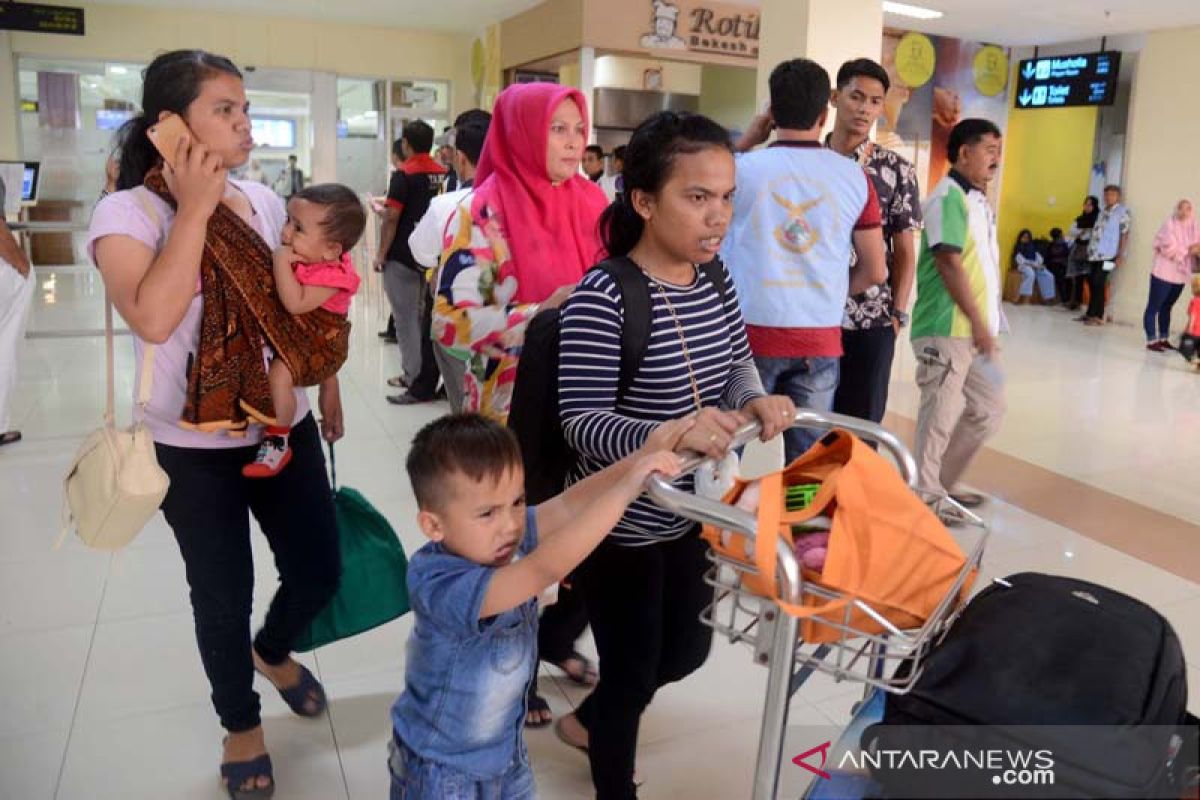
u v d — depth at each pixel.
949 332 3.70
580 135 2.33
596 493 1.54
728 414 1.47
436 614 1.40
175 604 3.04
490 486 1.37
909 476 1.51
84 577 3.21
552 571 1.31
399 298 5.48
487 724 1.51
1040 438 5.33
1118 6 8.95
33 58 11.18
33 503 3.88
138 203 1.79
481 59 11.83
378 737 2.38
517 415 1.84
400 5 10.39
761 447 4.21
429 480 1.38
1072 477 4.62
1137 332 9.58
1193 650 2.87
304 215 1.93
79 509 1.79
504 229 2.34
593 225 2.43
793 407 1.54
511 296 2.33
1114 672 1.09
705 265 1.82
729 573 1.92
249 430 1.98
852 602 1.13
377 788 2.18
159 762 2.25
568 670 2.59
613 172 9.61
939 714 1.07
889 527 1.20
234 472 2.00
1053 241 11.44
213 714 2.45
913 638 1.14
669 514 1.72
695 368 1.72
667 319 1.68
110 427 1.81
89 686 2.56
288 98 12.55
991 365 3.80
